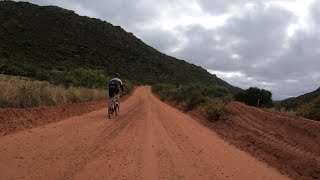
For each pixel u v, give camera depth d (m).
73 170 6.82
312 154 8.93
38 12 104.62
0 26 87.44
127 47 126.25
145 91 68.38
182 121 17.67
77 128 12.39
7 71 46.16
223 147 10.76
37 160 7.32
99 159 7.92
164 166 7.73
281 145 10.20
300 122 12.73
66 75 37.31
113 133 11.95
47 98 18.38
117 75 18.27
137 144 10.18
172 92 41.84
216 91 31.30
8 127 10.85
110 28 130.38
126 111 21.89
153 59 132.12
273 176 7.50
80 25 112.69
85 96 25.59
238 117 16.91
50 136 10.27
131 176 6.73
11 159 7.20
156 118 18.28
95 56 99.06
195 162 8.36
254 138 11.57
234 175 7.38
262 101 29.12
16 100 15.61
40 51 82.94
